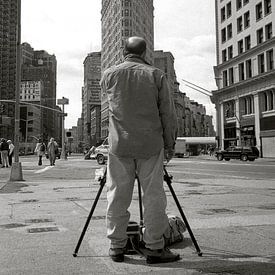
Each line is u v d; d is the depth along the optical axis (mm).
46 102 195875
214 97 62719
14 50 132000
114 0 138125
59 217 6293
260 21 51312
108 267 3566
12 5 129250
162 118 3779
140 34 139500
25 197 9023
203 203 7801
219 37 62844
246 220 5879
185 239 4656
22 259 3865
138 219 5992
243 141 54344
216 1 63562
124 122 3648
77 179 15039
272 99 49781
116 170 3719
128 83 3705
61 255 3996
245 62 54531
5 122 37344
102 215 6438
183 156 63938
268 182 13062
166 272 3398
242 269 3473
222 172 19531
